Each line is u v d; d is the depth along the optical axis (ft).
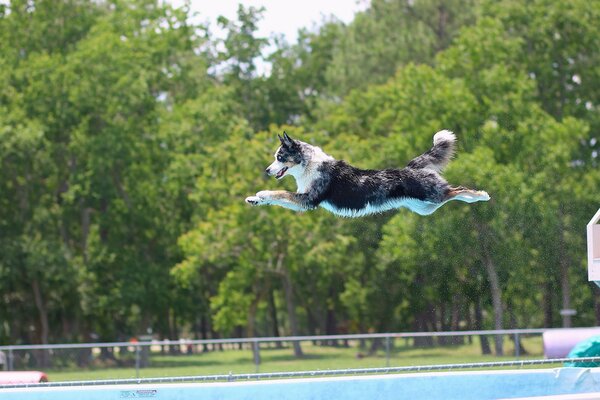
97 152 157.79
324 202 40.55
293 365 96.99
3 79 163.02
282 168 40.52
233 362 96.94
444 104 135.54
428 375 51.42
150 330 200.44
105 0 193.57
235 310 147.74
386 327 161.07
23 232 160.56
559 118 159.22
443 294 121.19
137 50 176.04
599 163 147.95
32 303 164.14
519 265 115.55
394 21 185.37
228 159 142.92
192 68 193.57
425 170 40.19
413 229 118.11
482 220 115.96
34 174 164.55
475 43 146.92
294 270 143.84
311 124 182.29
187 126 169.37
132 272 162.61
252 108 219.20
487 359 90.79
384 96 158.71
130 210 169.27
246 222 136.15
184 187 167.22
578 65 157.79
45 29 175.01
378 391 50.88
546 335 84.17
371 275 156.66
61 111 160.66
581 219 119.34
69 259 158.71
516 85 138.21
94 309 164.35
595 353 67.46
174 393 50.03
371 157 139.85
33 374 73.31
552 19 155.12
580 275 119.03
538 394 52.06
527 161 129.49
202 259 141.69
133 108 166.20
